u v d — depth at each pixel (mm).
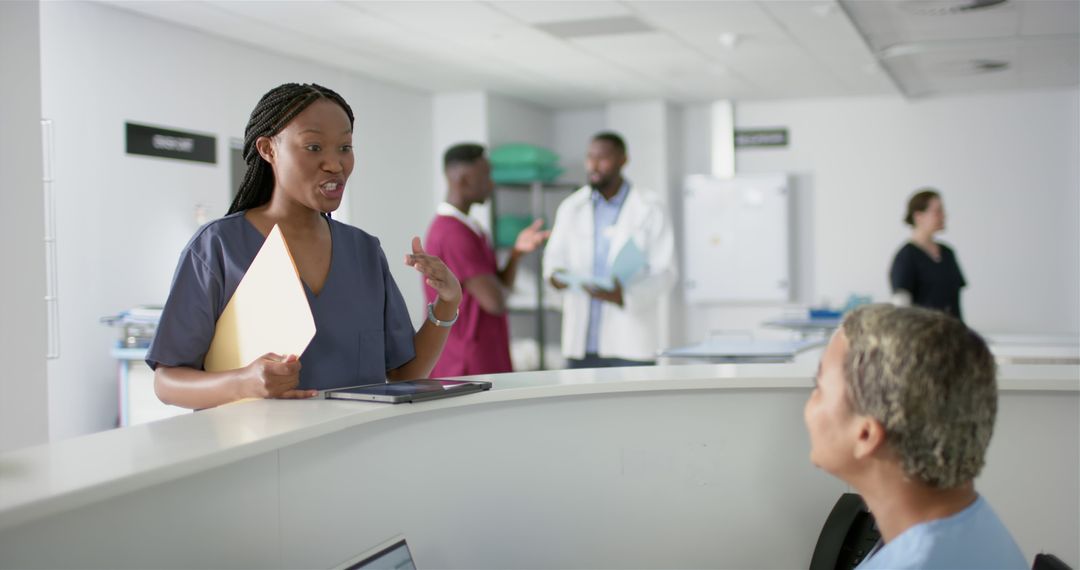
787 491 2004
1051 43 6418
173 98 5684
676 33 6082
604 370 2131
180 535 1185
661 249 5590
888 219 9008
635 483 1965
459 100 8359
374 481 1535
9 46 3404
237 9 5352
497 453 1785
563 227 5668
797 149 9211
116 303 5316
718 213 9227
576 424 1902
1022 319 8664
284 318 1469
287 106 1587
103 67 5250
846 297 9141
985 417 945
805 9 5453
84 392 5133
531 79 7746
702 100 9148
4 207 3383
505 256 8742
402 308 1859
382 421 1553
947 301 5594
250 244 1628
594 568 1932
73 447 1153
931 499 972
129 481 1004
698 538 1998
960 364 932
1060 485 1994
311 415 1379
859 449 982
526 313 9164
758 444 2004
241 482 1282
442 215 4125
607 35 6129
